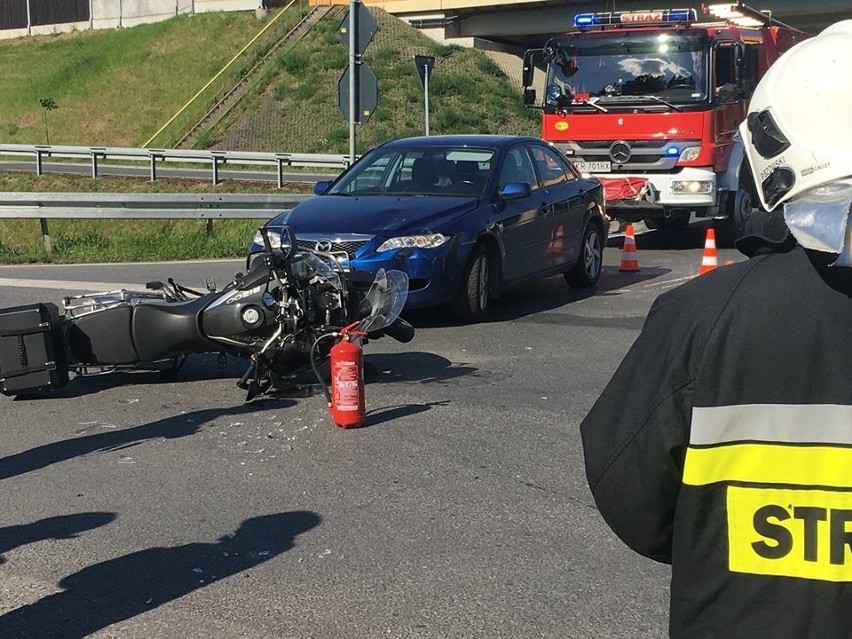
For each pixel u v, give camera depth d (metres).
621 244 15.87
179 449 5.94
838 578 1.57
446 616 3.83
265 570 4.27
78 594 4.08
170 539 4.62
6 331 6.86
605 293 11.36
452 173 10.12
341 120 38.66
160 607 3.95
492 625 3.76
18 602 4.03
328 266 6.89
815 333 1.59
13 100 44.31
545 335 9.05
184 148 37.53
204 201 15.49
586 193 11.48
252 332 6.89
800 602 1.58
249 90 40.59
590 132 14.35
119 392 7.32
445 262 9.06
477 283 9.44
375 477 5.39
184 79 43.53
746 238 1.72
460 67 43.84
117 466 5.66
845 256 1.54
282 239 6.95
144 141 39.94
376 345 8.74
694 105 13.80
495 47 49.22
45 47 50.62
